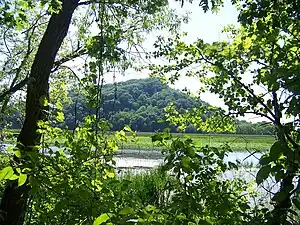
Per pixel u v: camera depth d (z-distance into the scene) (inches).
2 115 329.1
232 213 124.6
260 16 135.3
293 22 139.1
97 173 174.9
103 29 219.0
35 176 126.3
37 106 288.5
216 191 129.8
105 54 197.3
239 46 196.2
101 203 130.6
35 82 296.4
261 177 86.8
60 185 128.3
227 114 233.9
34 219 210.2
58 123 213.2
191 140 125.3
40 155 137.5
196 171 119.5
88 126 181.3
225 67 207.0
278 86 102.7
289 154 86.1
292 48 135.0
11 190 259.9
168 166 119.6
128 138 187.8
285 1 131.0
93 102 186.7
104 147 181.3
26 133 289.1
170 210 115.0
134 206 126.0
